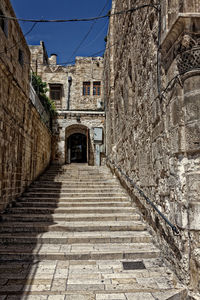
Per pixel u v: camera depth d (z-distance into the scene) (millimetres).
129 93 7215
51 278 3479
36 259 4152
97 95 18266
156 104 4164
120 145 8938
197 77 3059
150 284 3293
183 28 3062
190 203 3035
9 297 2969
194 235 2979
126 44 7574
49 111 13406
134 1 6242
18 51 7004
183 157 3215
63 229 5371
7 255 4156
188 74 3104
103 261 4117
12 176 6703
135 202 6469
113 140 11016
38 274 3605
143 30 5180
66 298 2971
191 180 3055
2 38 5688
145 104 5066
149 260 4152
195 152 3086
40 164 10680
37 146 9930
